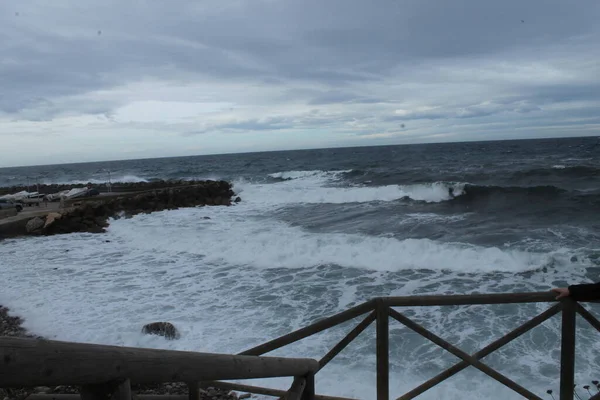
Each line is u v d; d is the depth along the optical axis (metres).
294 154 116.44
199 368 1.57
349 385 5.18
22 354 1.01
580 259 10.14
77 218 19.73
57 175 80.69
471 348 5.99
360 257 10.99
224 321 7.47
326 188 29.08
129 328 7.24
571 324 2.57
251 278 10.02
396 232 14.91
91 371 1.17
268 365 1.96
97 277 10.52
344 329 6.80
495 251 10.73
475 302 2.60
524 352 5.78
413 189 23.41
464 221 16.22
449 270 9.94
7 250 14.87
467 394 4.89
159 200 25.83
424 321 7.00
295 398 2.18
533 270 9.70
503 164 41.34
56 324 7.56
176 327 7.11
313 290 8.99
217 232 15.97
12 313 8.27
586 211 16.58
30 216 19.55
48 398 2.55
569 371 2.60
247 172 57.31
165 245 13.86
